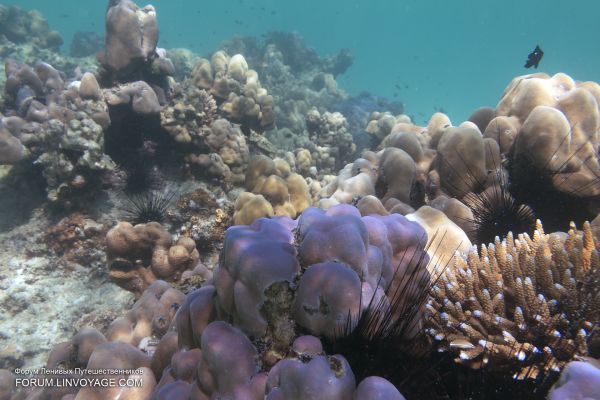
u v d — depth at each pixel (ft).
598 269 8.85
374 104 75.61
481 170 16.84
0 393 13.19
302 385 5.82
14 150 22.40
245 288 7.22
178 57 65.92
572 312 8.27
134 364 10.18
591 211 15.79
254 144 32.96
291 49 95.66
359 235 7.57
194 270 16.17
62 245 21.18
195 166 25.66
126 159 25.43
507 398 6.90
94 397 9.21
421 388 6.72
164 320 12.38
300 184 22.43
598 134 16.10
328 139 42.42
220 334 7.15
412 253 9.27
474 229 15.01
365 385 5.84
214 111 27.94
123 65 25.40
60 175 21.68
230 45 88.99
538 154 15.65
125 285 18.76
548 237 11.41
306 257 7.51
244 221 18.67
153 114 24.02
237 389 6.77
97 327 17.61
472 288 9.32
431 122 22.13
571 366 6.16
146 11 26.81
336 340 6.64
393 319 7.38
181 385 8.02
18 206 23.03
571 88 18.69
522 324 8.02
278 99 58.70
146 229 17.99
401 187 17.87
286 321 7.13
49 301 19.12
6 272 19.88
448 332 8.55
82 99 23.95
